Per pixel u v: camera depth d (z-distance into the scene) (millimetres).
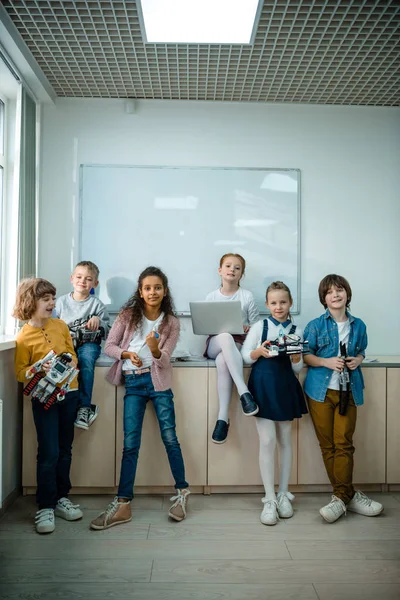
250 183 3287
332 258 3318
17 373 2312
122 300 3219
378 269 3334
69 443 2449
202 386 2648
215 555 2002
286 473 2486
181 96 3238
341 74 2963
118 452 2619
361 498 2463
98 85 3113
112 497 2641
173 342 2508
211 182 3271
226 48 2680
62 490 2447
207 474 2648
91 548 2053
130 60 2820
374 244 3336
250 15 2393
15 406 2578
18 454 2633
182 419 2641
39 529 2180
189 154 3281
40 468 2279
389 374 2715
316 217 3316
